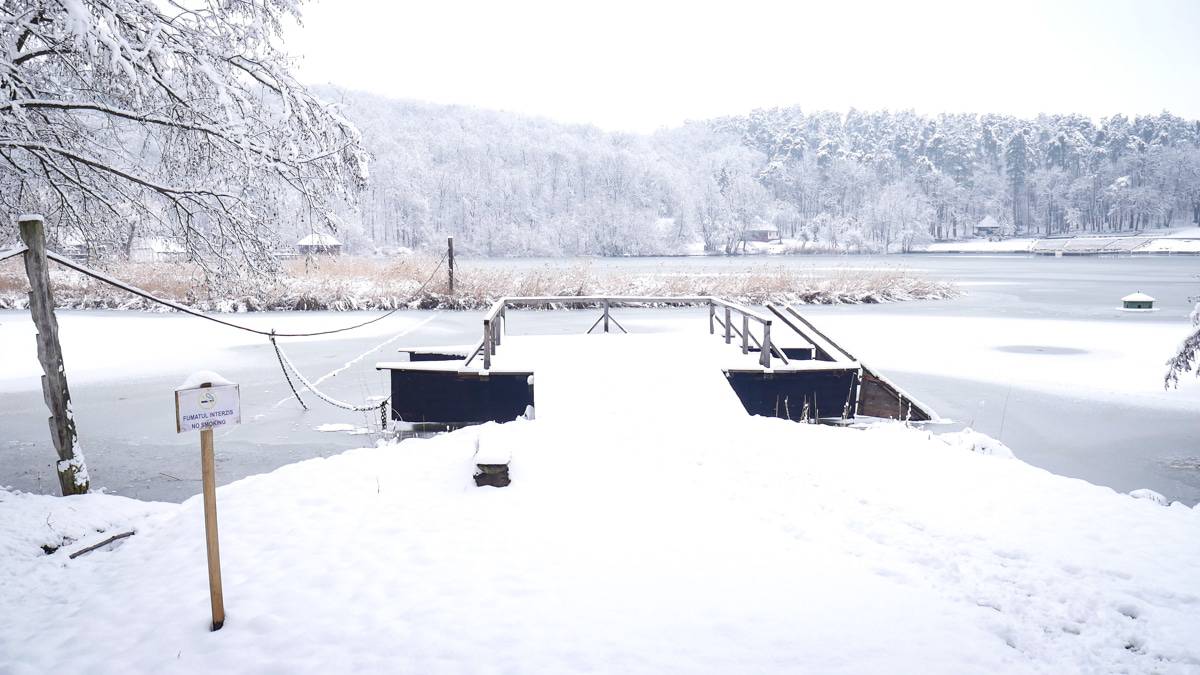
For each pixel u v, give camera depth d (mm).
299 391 15281
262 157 11672
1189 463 10297
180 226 12453
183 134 11711
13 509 6570
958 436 8234
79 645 4223
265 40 11969
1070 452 10836
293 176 12430
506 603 4434
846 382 12156
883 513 5746
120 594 4824
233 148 11586
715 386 10234
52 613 4754
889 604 4375
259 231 12594
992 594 4488
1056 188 179250
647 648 3936
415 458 7270
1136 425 12219
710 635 4051
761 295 34938
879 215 143875
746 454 7344
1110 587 4527
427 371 11930
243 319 28125
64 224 12656
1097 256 113312
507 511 5859
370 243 96312
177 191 11562
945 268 73188
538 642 4016
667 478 6637
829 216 151625
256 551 5312
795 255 127688
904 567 4871
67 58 10867
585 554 5070
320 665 3883
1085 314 29312
